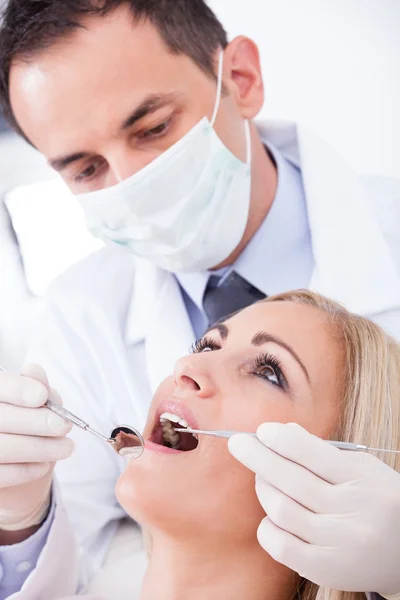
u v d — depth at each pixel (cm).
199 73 149
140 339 166
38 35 143
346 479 102
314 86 167
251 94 160
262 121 169
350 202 159
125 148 148
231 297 164
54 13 141
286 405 115
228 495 110
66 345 173
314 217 160
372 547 100
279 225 162
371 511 101
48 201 180
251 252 163
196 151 145
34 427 108
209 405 115
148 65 144
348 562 100
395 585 102
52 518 133
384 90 162
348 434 118
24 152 180
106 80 144
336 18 164
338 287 155
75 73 144
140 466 112
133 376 165
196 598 114
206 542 112
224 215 150
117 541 161
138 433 100
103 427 169
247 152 156
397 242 154
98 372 170
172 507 109
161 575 115
